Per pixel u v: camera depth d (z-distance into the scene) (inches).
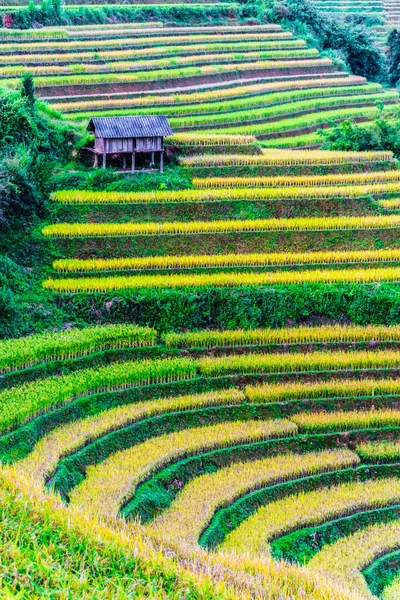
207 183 3206.2
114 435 2158.0
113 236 2910.9
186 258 2851.9
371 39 6358.3
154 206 3056.1
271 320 2723.9
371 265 2972.4
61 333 2488.9
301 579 1501.0
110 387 2340.1
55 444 2048.5
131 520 1836.9
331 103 4832.7
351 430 2380.7
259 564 1523.1
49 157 3235.7
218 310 2709.2
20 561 1296.8
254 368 2524.6
